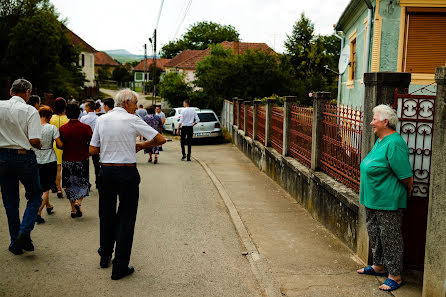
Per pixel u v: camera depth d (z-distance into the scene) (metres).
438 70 3.73
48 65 30.62
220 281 4.61
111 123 4.65
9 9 32.09
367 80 4.88
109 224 4.82
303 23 37.94
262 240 5.96
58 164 8.23
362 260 5.11
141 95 69.62
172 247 5.66
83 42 60.31
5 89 23.59
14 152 5.08
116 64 96.38
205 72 29.92
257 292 4.36
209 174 11.48
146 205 7.94
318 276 4.69
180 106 31.14
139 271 4.82
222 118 27.09
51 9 35.25
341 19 15.41
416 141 4.51
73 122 6.86
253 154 14.01
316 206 7.04
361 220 5.13
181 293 4.28
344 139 6.24
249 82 25.44
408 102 4.51
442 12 11.20
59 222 6.68
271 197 8.75
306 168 8.21
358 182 5.68
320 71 37.19
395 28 11.42
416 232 4.59
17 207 5.27
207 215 7.36
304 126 8.41
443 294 3.77
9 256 5.15
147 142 4.77
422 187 4.51
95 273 4.72
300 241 5.92
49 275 4.63
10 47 29.42
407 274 4.60
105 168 4.66
